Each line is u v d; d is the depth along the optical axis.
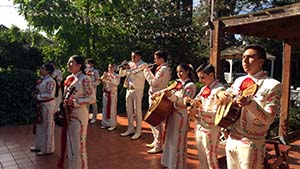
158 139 4.97
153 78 4.70
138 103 5.84
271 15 4.18
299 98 9.76
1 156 4.73
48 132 4.81
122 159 4.68
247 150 2.46
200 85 7.12
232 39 18.95
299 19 4.70
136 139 5.81
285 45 6.21
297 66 19.66
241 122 2.49
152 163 4.51
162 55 4.70
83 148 3.63
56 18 9.73
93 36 10.35
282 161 3.77
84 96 3.56
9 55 15.69
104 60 10.46
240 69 20.75
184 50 13.68
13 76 7.16
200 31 14.11
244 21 4.45
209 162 3.40
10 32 11.30
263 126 2.44
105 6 10.74
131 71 5.82
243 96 2.29
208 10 15.40
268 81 2.42
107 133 6.29
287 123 6.18
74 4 10.56
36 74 7.57
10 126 6.89
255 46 2.50
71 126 3.56
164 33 12.84
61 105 3.62
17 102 7.16
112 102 6.59
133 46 11.57
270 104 2.36
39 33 11.05
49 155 4.82
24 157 4.70
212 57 4.75
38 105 4.84
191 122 7.48
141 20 12.12
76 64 3.57
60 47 10.21
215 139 3.38
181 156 3.97
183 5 15.27
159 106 3.98
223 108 2.60
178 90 3.88
